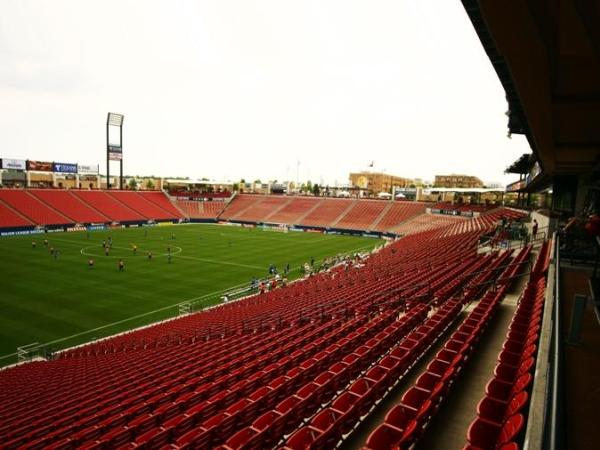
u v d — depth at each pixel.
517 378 6.73
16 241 59.06
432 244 44.12
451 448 6.73
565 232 15.99
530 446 3.65
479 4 5.83
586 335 7.77
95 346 22.59
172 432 8.66
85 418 10.73
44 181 114.44
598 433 4.40
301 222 94.50
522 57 7.48
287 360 12.16
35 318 27.39
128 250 53.81
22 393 15.34
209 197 110.56
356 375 10.48
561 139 16.25
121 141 100.44
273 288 36.59
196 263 47.09
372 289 24.50
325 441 6.59
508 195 106.25
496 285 17.89
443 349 9.54
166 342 21.16
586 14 6.26
